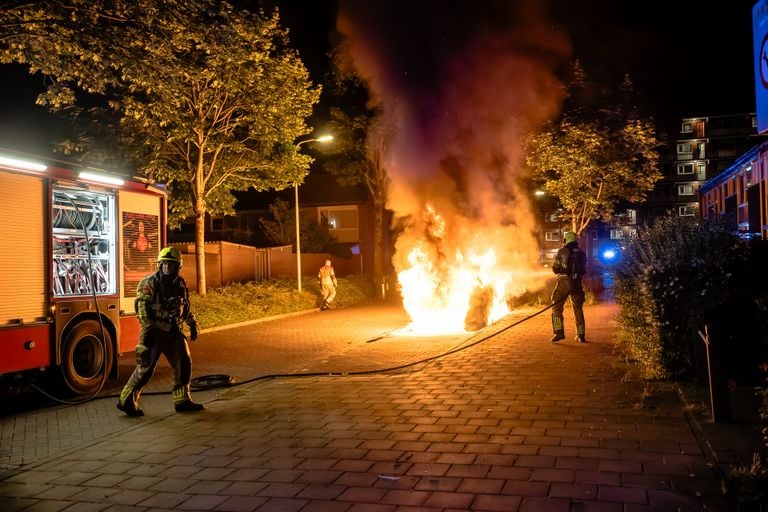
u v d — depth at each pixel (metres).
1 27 9.41
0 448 6.14
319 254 31.98
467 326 14.05
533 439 5.39
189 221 42.16
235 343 13.73
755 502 3.78
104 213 9.44
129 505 4.48
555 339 10.60
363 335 14.57
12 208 7.75
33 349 7.90
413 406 6.78
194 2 10.38
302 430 6.14
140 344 7.17
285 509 4.22
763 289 6.94
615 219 22.67
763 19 7.19
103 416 7.38
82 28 9.77
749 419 5.48
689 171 75.38
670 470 4.49
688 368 7.09
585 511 3.89
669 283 7.05
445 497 4.25
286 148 18.80
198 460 5.41
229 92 16.34
